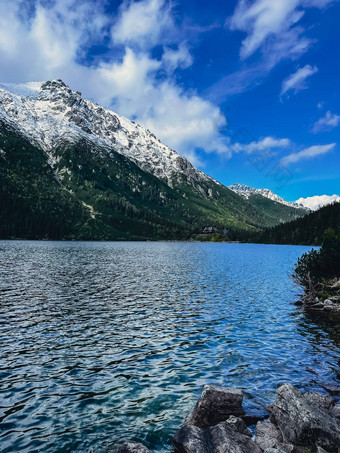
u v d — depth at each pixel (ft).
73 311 101.50
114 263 262.47
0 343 71.36
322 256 134.00
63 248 459.32
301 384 52.70
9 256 295.89
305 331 84.07
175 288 148.66
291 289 154.20
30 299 116.26
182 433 36.86
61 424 40.91
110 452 35.09
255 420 42.27
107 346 70.95
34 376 55.31
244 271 229.66
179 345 72.02
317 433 35.22
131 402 46.80
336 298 115.14
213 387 43.83
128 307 108.78
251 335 80.07
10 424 40.73
